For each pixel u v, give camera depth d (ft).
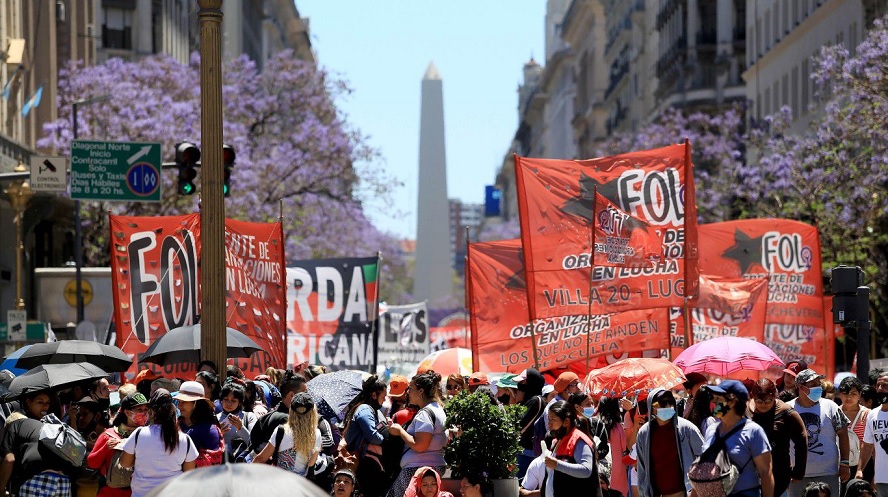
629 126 407.85
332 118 238.27
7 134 164.45
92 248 190.70
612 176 63.98
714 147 214.69
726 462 40.86
